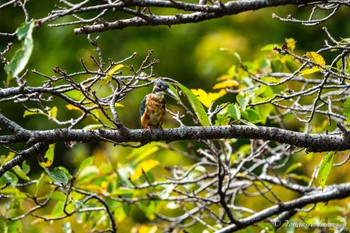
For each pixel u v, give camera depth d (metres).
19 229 10.09
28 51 6.25
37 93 7.88
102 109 7.59
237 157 11.94
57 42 23.59
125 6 7.45
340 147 8.22
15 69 6.20
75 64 23.19
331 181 15.64
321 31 23.39
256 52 22.31
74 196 10.71
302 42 23.44
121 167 11.78
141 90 21.92
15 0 7.59
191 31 24.14
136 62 23.64
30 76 23.33
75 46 23.61
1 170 7.92
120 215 11.97
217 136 8.09
